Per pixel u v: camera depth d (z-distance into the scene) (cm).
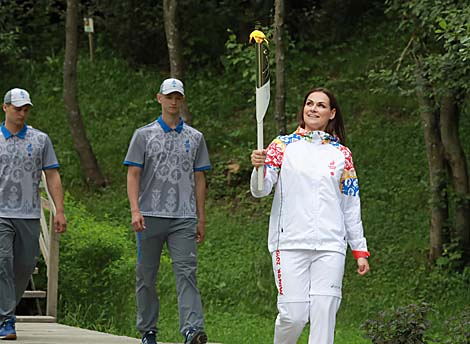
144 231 712
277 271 549
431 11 1116
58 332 920
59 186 799
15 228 777
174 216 713
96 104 1858
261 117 556
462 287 1342
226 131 1797
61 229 797
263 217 1580
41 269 1205
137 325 733
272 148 557
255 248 1477
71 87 1653
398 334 694
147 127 718
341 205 559
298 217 546
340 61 1912
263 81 558
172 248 717
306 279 546
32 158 783
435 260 1395
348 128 1747
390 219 1512
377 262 1416
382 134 1716
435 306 1303
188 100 1870
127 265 1264
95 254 1228
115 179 1691
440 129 1388
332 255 544
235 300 1334
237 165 1686
